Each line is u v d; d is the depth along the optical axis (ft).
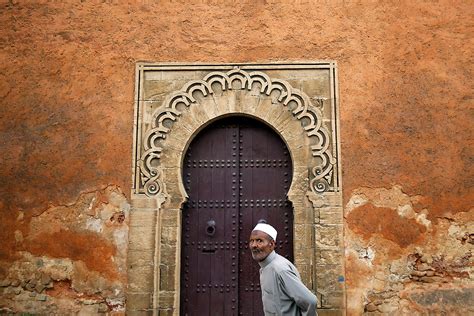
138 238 18.40
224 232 19.31
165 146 19.24
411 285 17.99
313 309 11.16
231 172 19.77
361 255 18.19
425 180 18.72
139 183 18.85
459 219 18.43
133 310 17.89
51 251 18.39
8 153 19.12
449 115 19.26
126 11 20.22
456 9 20.16
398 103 19.35
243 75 19.71
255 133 20.10
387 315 17.75
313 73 19.71
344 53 19.81
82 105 19.47
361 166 18.85
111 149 19.11
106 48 19.92
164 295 18.08
